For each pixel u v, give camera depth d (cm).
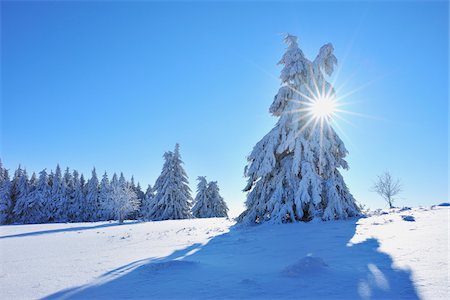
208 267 553
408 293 337
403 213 1340
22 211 5894
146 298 379
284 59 1783
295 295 357
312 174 1482
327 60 1741
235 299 354
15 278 543
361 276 420
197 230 1480
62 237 1498
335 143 1677
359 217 1438
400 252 554
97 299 390
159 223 2377
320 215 1408
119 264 643
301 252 680
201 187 5009
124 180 7006
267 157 1611
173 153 4278
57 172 6475
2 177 6419
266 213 1580
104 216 6181
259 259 638
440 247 555
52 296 416
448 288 342
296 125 1633
